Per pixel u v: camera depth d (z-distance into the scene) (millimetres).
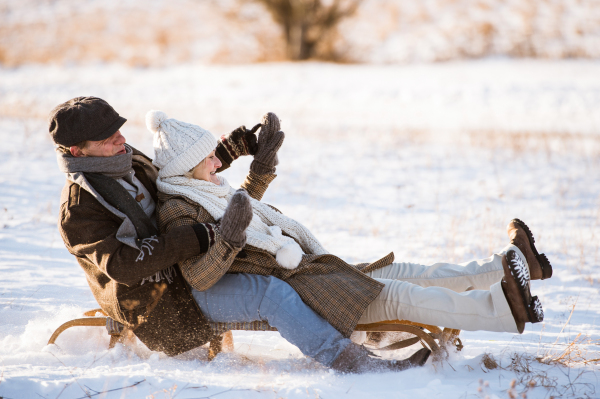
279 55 99250
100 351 8250
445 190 23016
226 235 7195
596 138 35781
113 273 7113
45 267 12359
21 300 10164
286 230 8727
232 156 9133
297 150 31969
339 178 24969
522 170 26922
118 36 100500
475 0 104562
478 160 29375
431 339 7590
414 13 104062
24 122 35469
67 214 7297
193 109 49594
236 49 98312
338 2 95688
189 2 112625
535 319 7238
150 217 8203
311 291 7715
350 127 40938
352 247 15297
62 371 7121
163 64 91125
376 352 8375
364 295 7664
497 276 8398
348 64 91750
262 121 9305
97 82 69375
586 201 20953
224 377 7273
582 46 89500
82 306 10016
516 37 92625
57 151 7715
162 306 7766
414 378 7195
